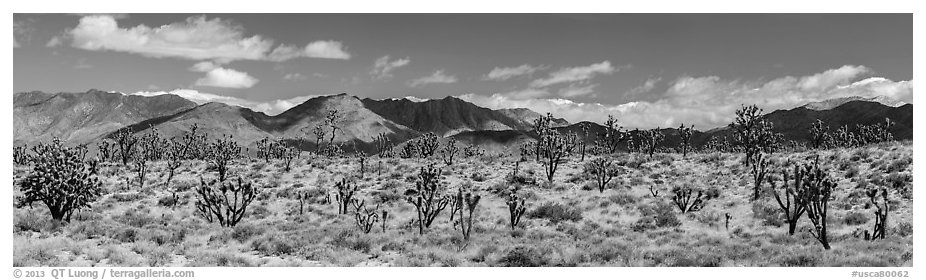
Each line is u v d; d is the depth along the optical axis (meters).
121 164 78.31
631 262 24.38
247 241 31.92
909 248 25.72
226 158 77.44
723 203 45.00
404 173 65.19
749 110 58.91
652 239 34.03
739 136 60.22
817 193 27.58
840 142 90.19
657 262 25.03
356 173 66.44
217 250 28.36
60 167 37.81
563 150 62.56
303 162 74.31
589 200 48.78
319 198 54.84
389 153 96.44
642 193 50.50
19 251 23.80
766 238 31.62
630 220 41.91
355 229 37.72
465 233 33.62
